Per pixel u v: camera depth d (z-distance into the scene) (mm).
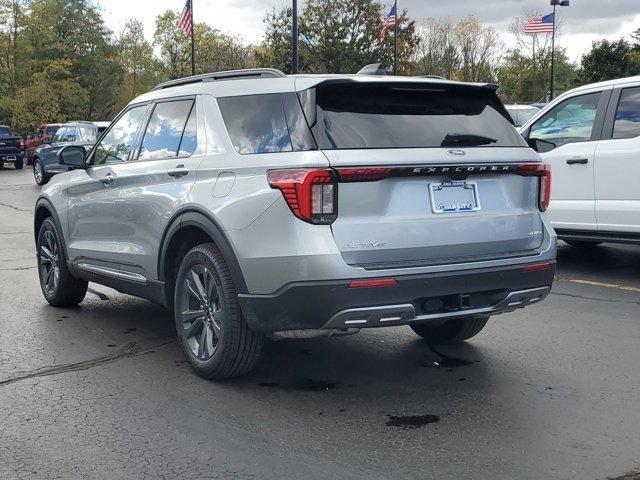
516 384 4758
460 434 3969
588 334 5887
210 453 3744
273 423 4133
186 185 4832
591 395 4551
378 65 5055
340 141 4141
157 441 3896
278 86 4477
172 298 5246
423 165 4172
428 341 5730
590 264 8883
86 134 23516
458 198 4375
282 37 41906
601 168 7895
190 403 4438
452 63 63438
